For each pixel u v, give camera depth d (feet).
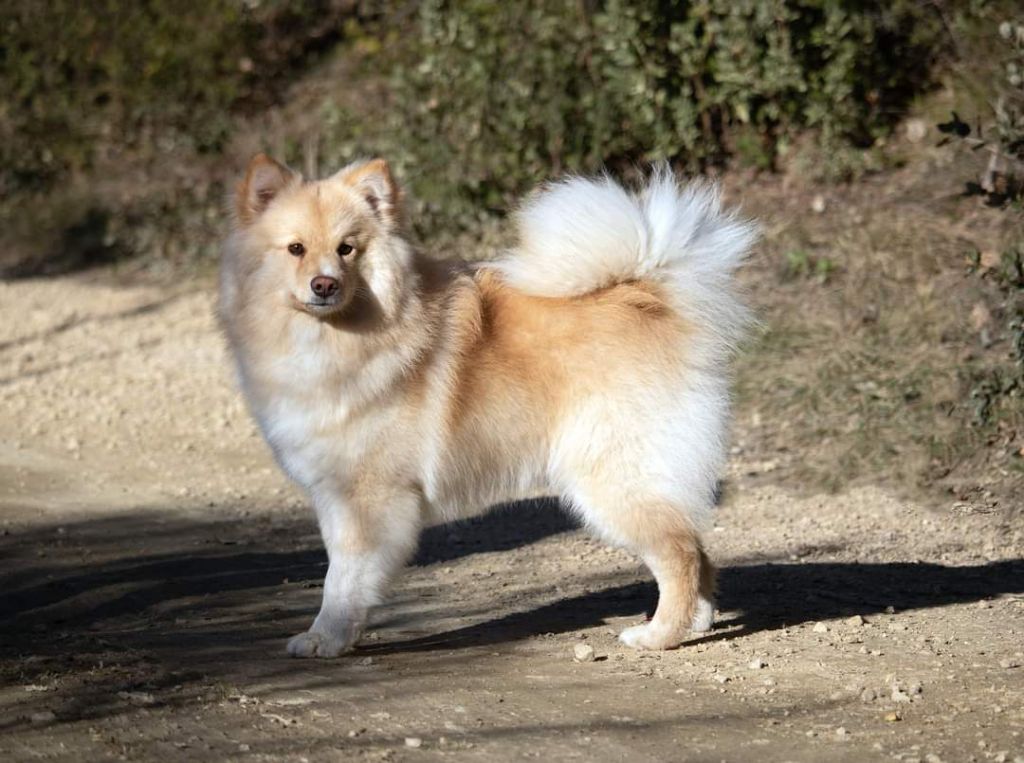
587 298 24.26
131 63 79.15
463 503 24.25
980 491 34.88
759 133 56.13
